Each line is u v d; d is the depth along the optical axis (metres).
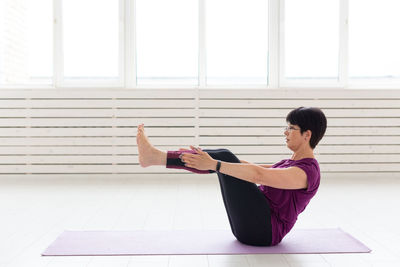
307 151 2.04
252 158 4.80
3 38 5.02
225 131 4.79
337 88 4.94
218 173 2.03
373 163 4.86
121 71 4.88
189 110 4.78
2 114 4.71
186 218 2.84
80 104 4.74
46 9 4.96
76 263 1.90
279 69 4.93
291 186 1.90
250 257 1.97
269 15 4.93
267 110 4.79
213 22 5.00
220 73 5.03
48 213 3.01
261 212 2.01
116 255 2.00
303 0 4.98
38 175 4.74
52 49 4.93
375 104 4.83
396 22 5.10
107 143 4.76
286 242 2.22
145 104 4.76
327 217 2.90
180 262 1.90
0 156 4.73
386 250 2.12
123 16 4.84
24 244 2.23
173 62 5.01
